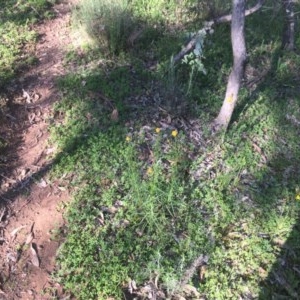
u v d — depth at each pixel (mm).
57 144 2477
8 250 2070
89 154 2396
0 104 2729
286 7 3418
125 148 2428
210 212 2148
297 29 3387
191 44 2711
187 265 1946
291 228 2096
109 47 3074
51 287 1929
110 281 1898
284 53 3129
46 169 2375
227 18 2572
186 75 2875
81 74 2898
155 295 1859
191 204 2168
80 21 3189
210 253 1991
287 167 2379
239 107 2678
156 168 2252
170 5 3520
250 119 2613
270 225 2102
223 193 2229
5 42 3199
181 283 1885
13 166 2426
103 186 2254
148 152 2418
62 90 2809
